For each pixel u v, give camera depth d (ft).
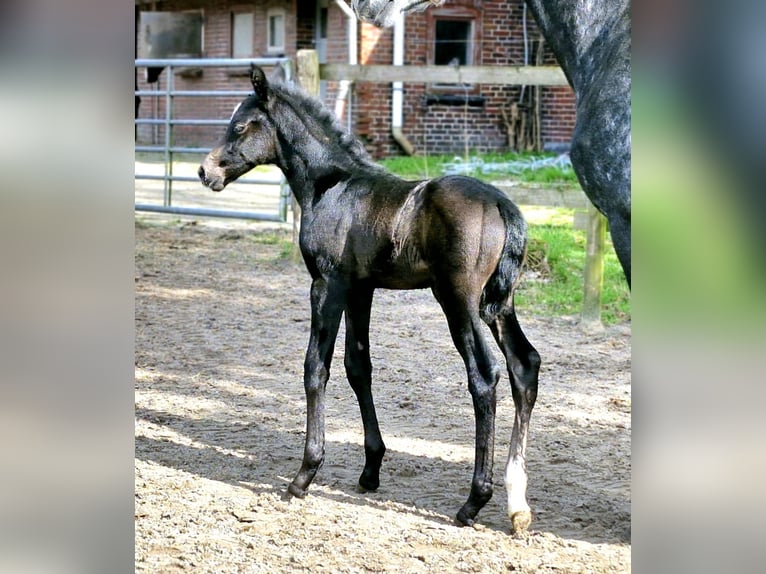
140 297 30.37
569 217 39.81
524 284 31.17
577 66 14.21
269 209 44.68
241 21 69.31
